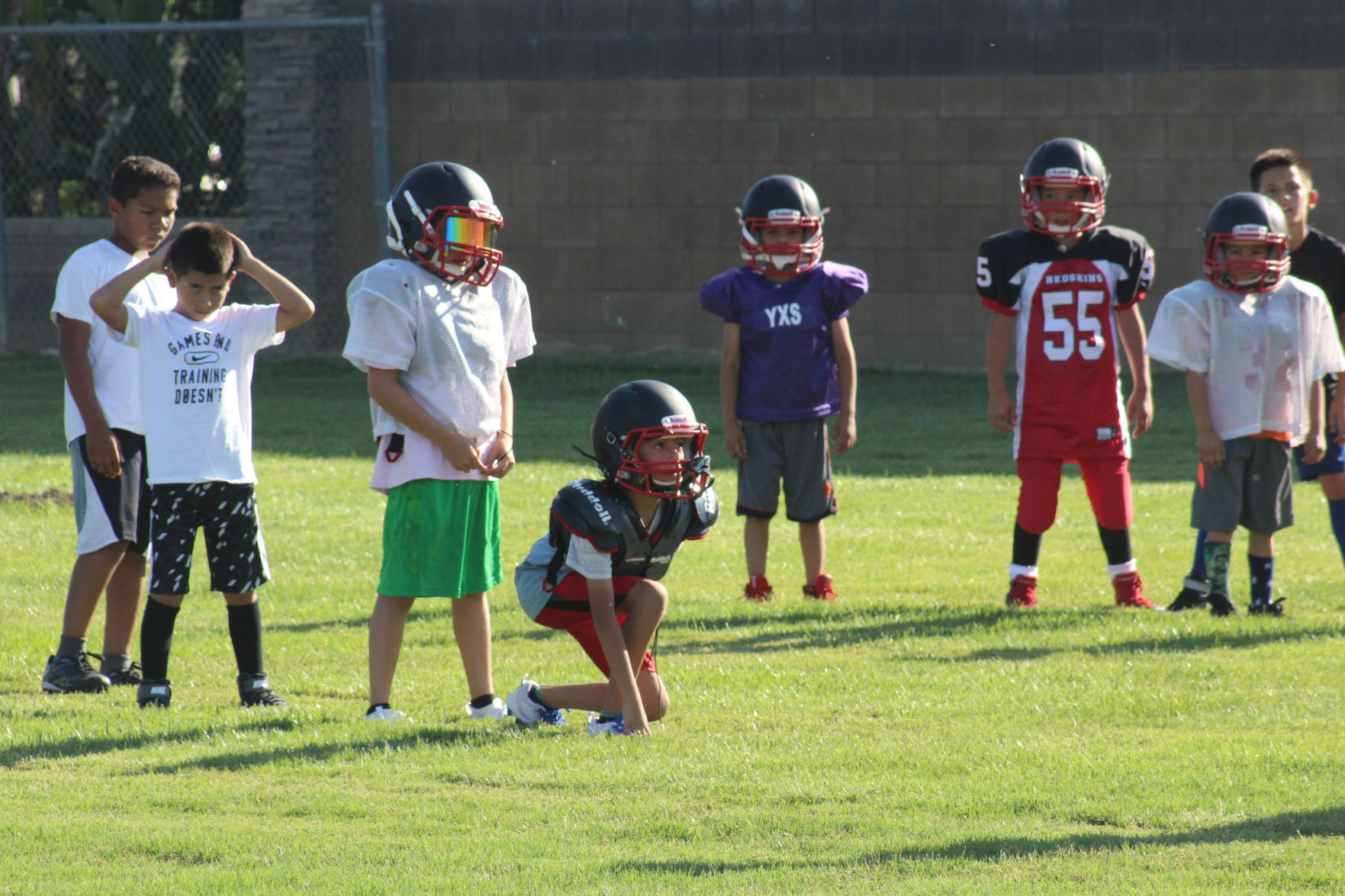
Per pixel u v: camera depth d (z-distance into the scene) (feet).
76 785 47.62
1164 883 37.96
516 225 208.74
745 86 200.23
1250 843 41.29
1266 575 78.64
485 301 58.39
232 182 221.05
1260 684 61.31
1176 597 82.23
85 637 63.36
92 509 61.93
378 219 192.24
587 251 207.00
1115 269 80.48
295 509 111.14
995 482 126.21
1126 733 53.98
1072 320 80.02
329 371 199.93
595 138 204.95
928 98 195.31
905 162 196.85
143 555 64.44
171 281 58.65
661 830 42.80
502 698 61.36
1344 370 78.07
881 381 189.67
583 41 203.92
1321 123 184.55
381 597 57.93
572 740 53.26
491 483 58.08
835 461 137.90
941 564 95.40
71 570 88.94
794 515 84.28
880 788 46.70
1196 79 187.52
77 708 58.70
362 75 208.33
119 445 62.13
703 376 192.65
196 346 58.59
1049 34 191.11
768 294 83.30
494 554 58.59
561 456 136.36
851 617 78.02
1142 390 81.56
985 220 195.11
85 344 60.75
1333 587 85.15
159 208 62.44
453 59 207.72
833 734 53.88
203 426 58.44
